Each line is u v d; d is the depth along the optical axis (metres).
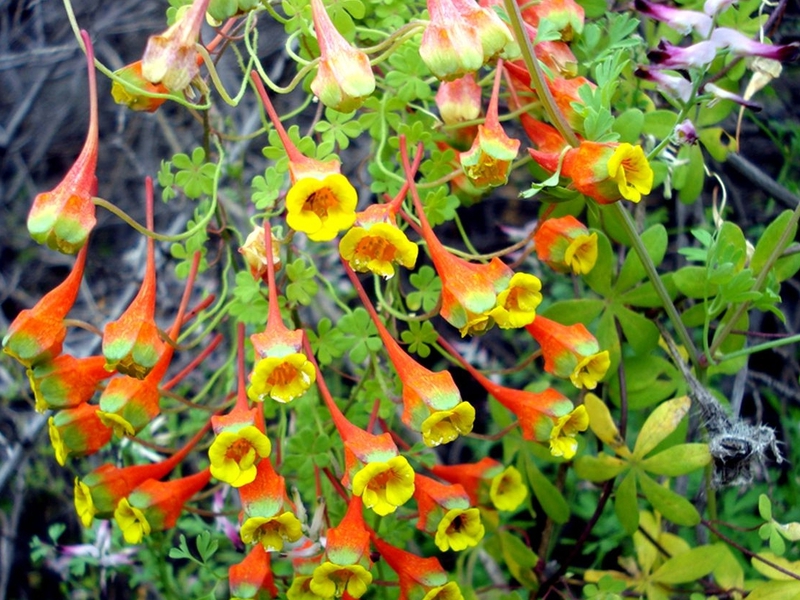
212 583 0.21
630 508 0.15
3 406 0.24
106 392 0.12
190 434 0.21
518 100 0.14
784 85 0.22
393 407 0.15
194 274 0.14
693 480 0.21
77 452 0.13
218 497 0.18
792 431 0.21
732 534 0.19
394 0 0.15
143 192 0.28
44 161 0.29
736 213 0.23
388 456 0.11
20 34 0.27
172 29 0.11
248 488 0.12
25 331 0.12
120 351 0.11
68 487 0.25
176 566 0.24
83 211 0.11
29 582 0.25
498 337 0.25
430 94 0.14
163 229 0.28
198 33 0.11
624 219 0.14
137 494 0.13
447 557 0.22
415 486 0.13
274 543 0.12
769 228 0.14
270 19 0.24
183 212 0.25
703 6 0.14
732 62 0.14
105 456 0.22
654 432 0.15
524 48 0.12
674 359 0.15
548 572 0.17
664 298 0.14
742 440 0.14
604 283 0.15
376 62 0.12
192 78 0.11
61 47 0.26
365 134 0.25
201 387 0.24
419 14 0.14
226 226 0.15
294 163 0.11
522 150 0.21
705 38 0.13
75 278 0.12
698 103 0.14
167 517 0.13
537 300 0.12
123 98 0.12
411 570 0.13
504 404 0.14
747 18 0.15
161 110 0.25
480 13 0.11
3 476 0.22
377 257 0.11
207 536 0.15
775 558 0.15
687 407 0.15
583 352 0.13
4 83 0.29
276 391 0.11
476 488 0.14
